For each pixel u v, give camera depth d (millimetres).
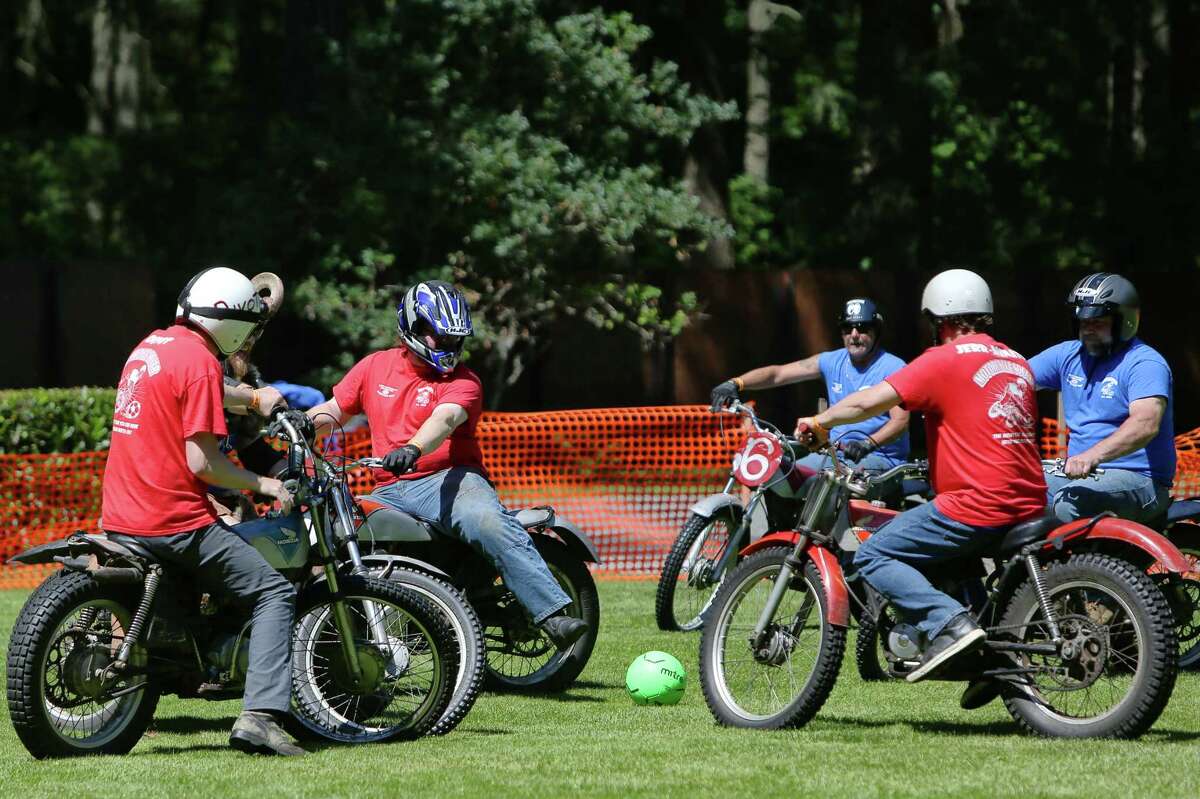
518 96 74000
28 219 113750
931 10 111062
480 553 27703
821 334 81000
